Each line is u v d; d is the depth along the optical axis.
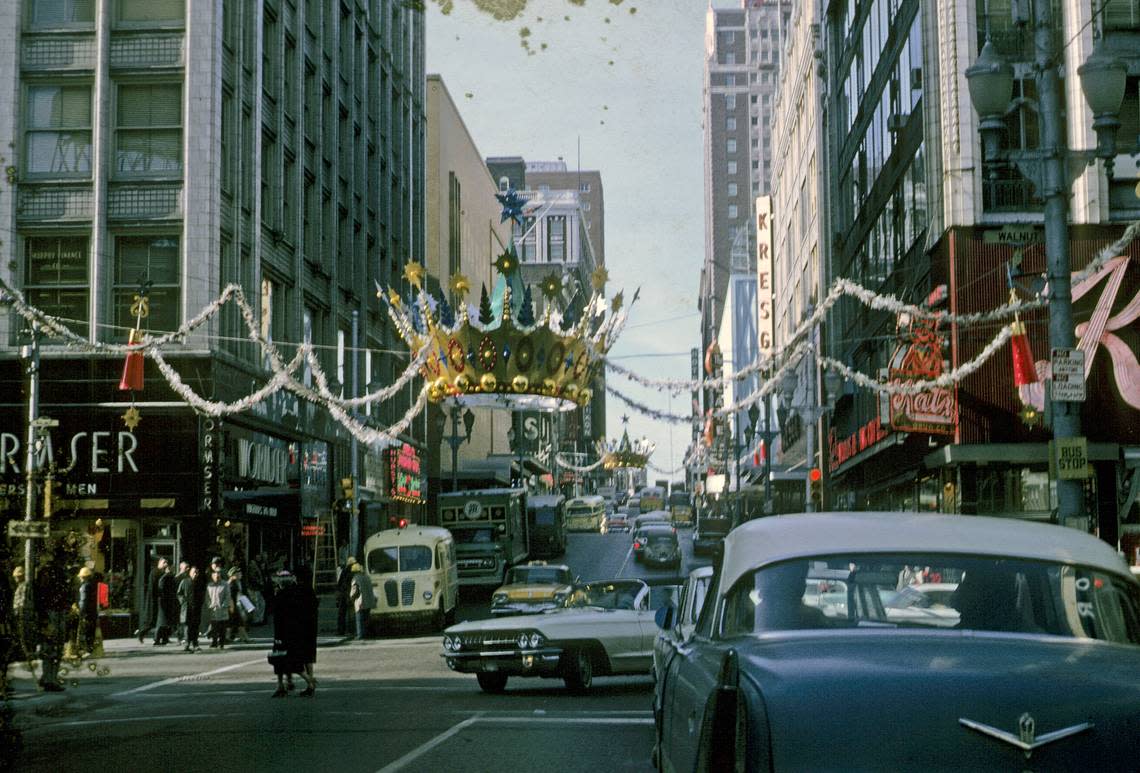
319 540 49.75
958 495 36.47
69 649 20.41
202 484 36.53
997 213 36.66
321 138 50.00
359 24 57.78
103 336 37.06
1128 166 36.12
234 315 39.41
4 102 37.34
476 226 99.31
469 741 13.11
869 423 46.50
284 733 14.23
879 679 4.62
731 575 6.31
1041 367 35.78
